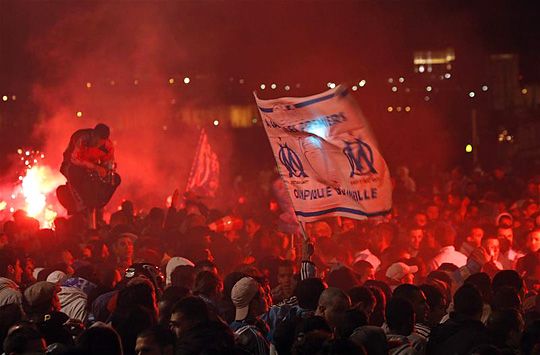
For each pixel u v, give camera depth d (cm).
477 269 1170
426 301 881
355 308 775
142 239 1230
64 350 634
